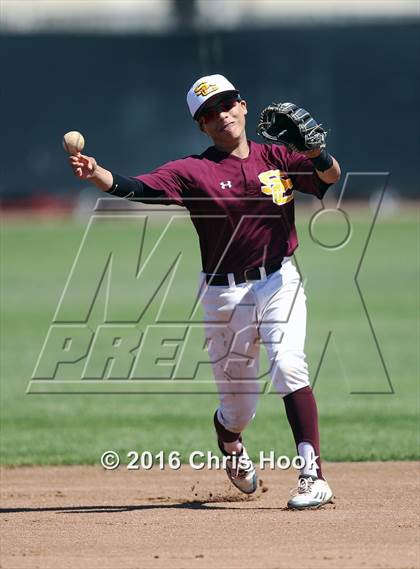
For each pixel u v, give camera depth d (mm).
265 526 18500
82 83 128000
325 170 19953
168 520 19344
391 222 114625
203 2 129250
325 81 127938
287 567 15414
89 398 37781
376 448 28062
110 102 128125
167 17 128250
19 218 128625
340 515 19406
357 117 128500
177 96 128125
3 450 28703
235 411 21031
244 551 16531
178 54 127938
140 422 33094
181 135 128250
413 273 79312
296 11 135750
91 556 16422
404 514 19469
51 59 127625
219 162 19953
